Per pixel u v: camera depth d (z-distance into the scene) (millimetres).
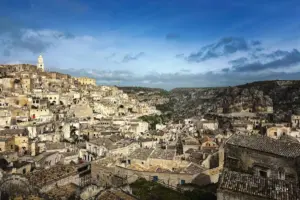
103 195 36812
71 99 186000
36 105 144125
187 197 47094
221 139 97188
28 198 38250
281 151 45250
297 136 117812
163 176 57250
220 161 61219
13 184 39594
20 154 73250
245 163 49500
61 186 44875
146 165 65938
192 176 55469
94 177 62906
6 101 138875
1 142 75562
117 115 183125
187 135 112562
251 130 138750
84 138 113688
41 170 50906
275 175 43844
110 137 99875
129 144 91312
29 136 91500
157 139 119938
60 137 104625
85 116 152750
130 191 45125
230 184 34281
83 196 39500
